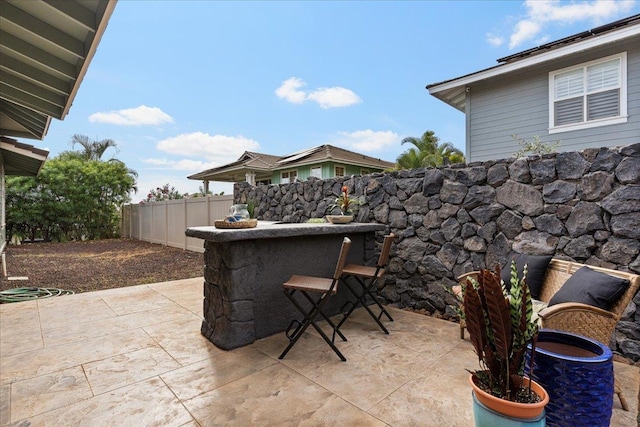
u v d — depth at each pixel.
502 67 6.91
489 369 1.45
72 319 3.50
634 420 1.85
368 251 4.08
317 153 14.65
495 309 1.36
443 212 3.60
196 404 1.98
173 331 3.17
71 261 7.95
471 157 7.76
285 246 3.20
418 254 3.80
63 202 12.70
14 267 7.14
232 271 2.79
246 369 2.42
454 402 2.01
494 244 3.23
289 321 3.23
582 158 2.76
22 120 5.04
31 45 2.63
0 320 3.46
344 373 2.36
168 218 10.55
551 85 6.60
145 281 5.74
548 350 1.61
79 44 2.57
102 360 2.55
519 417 1.28
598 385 1.39
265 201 6.12
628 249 2.51
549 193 2.91
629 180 2.52
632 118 5.78
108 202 14.05
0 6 2.18
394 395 2.08
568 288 2.32
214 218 8.33
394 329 3.23
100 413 1.90
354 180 4.52
